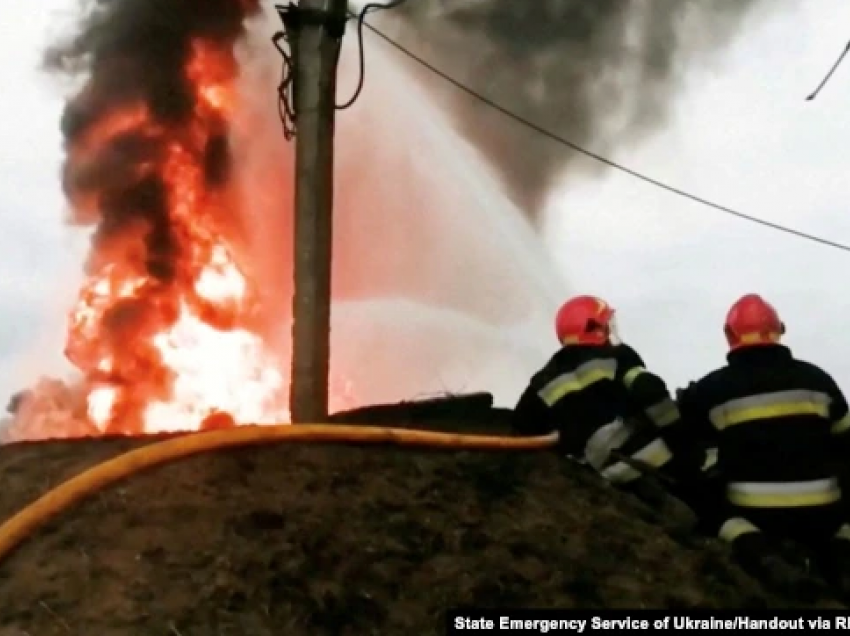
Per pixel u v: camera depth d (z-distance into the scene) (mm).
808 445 4367
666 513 5035
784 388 4445
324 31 7023
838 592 4199
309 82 6992
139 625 3438
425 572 3963
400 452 5223
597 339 5547
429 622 3670
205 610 3541
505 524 4477
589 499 4988
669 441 5055
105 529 4023
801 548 4352
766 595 4172
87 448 5348
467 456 5316
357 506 4422
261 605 3611
